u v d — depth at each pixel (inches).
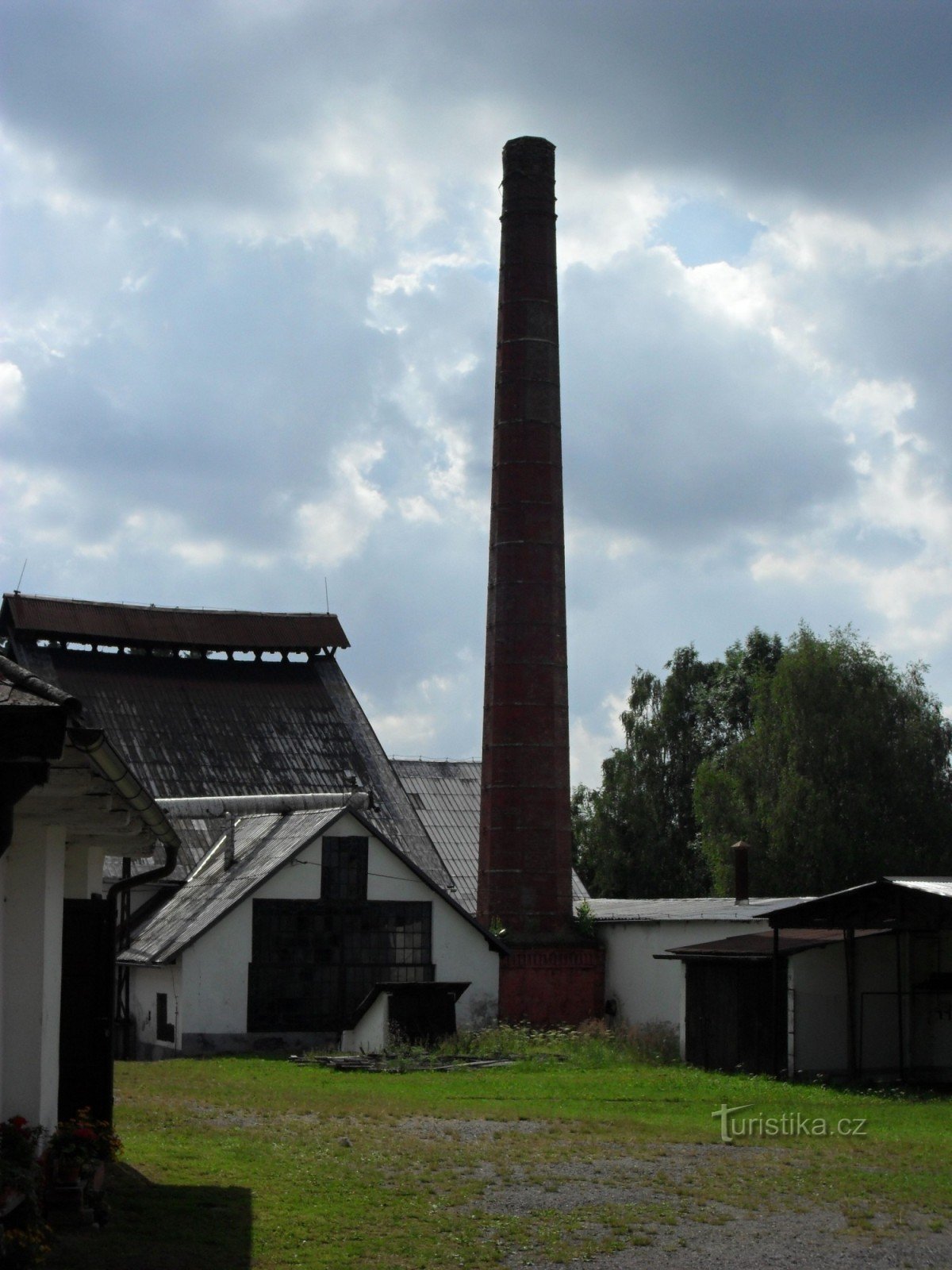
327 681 2006.6
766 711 2098.9
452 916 1406.3
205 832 1610.5
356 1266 391.9
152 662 1937.7
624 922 1456.7
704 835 2176.4
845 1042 1024.2
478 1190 506.9
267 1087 888.3
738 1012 1056.2
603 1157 591.8
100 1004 512.4
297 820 1454.2
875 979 1039.6
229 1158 553.9
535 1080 982.4
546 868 1496.1
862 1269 413.4
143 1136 610.2
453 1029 1214.3
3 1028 404.8
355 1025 1246.9
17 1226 351.6
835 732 1946.4
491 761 1513.3
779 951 1002.1
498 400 1556.3
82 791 352.5
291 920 1341.0
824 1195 517.7
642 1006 1428.4
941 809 1931.6
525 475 1529.3
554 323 1562.5
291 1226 434.3
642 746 2559.1
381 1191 496.4
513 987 1445.6
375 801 1784.0
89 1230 410.0
